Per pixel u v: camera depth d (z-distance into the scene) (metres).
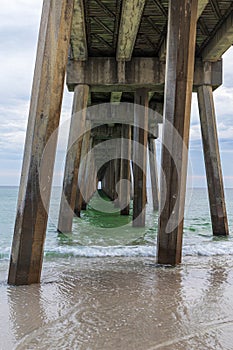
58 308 2.93
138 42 8.34
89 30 7.79
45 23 3.50
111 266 4.54
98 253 5.37
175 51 4.24
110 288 3.53
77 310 2.89
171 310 2.92
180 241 4.57
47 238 7.22
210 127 8.30
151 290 3.47
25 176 3.52
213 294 3.37
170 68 4.29
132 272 4.20
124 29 7.11
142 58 8.72
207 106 8.40
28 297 3.19
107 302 3.10
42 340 2.34
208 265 4.64
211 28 7.67
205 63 8.54
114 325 2.59
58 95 3.52
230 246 6.21
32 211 3.51
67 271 4.23
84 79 8.62
